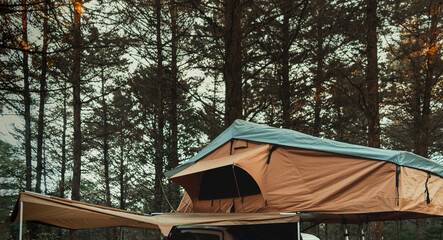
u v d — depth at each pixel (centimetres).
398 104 1973
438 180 634
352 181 582
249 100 1812
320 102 1538
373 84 1377
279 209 612
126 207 2530
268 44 1220
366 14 1434
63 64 1362
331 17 1498
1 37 916
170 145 1988
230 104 1078
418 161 609
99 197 2833
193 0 1099
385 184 562
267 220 526
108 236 2778
